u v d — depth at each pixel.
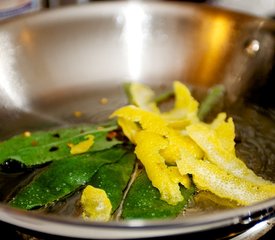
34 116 0.39
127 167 0.33
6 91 0.39
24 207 0.31
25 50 0.41
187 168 0.32
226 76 0.42
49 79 0.41
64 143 0.35
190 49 0.43
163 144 0.33
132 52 0.44
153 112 0.38
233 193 0.31
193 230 0.24
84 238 0.26
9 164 0.34
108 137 0.36
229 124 0.36
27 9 0.45
